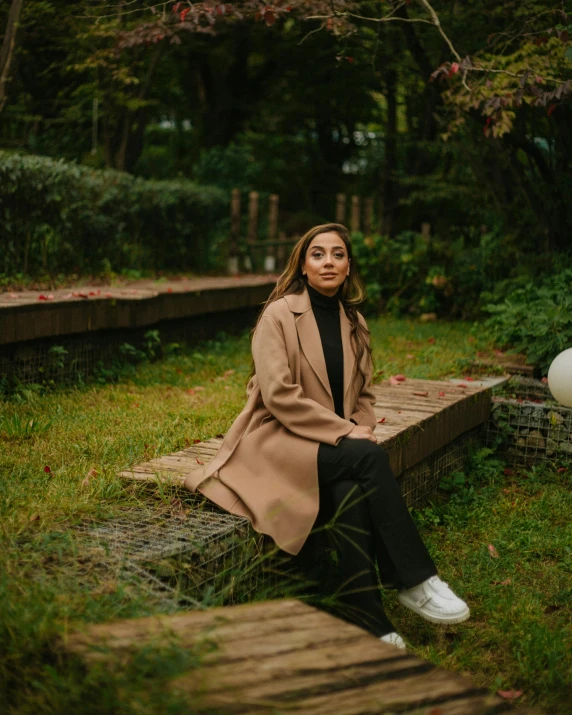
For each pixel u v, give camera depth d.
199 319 8.45
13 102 11.75
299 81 17.12
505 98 6.13
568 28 6.76
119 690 1.85
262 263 12.94
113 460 4.19
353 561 3.00
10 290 7.23
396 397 5.21
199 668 1.95
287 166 19.05
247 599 3.12
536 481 5.16
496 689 2.70
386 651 2.13
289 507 3.14
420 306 10.47
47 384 6.07
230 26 13.33
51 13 9.14
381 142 17.12
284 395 3.23
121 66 10.63
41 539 2.89
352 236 11.11
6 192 7.54
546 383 6.40
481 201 10.06
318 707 1.86
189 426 4.92
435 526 4.43
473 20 8.09
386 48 9.57
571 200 7.64
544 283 7.51
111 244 9.45
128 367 6.85
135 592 2.56
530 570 3.89
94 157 12.23
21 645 2.14
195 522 3.16
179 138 18.78
